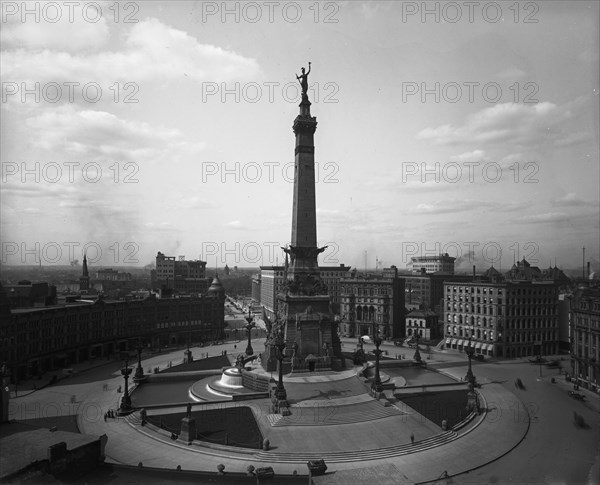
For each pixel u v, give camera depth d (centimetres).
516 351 12494
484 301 12862
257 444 6053
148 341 14500
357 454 5731
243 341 15488
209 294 16650
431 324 15612
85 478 4694
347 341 15162
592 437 6412
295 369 9575
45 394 8669
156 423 6875
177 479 4828
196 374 10150
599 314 8756
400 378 9825
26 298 12219
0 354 9244
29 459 4334
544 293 12925
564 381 9681
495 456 5725
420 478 5106
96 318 12738
